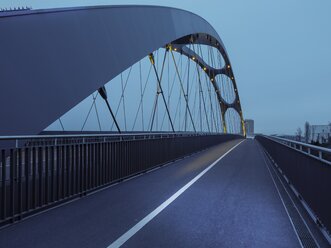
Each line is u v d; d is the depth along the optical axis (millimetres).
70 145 7215
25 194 5801
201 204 7000
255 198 7680
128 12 17203
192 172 12508
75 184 7480
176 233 5020
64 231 5086
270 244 4582
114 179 9664
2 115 7906
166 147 15742
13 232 5016
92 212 6270
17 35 9047
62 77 10266
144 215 6066
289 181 9680
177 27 27797
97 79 12266
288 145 10500
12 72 8523
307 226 5469
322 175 5176
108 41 13938
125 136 10656
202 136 27562
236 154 22906
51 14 10664
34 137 5875
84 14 12562
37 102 9039
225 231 5141
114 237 4816
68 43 11000
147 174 11898
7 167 5949
